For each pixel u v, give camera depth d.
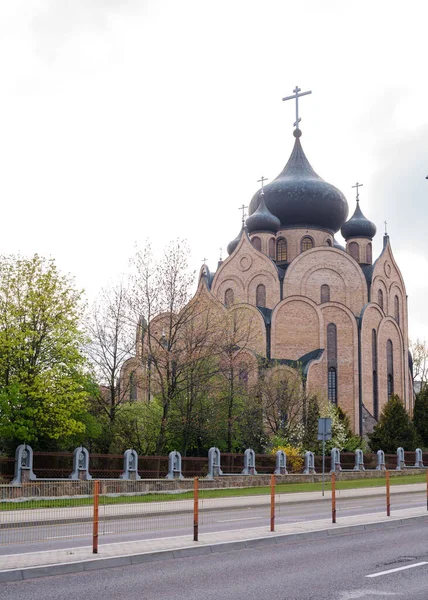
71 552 14.12
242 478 40.25
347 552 15.12
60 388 35.25
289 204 74.56
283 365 61.22
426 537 17.73
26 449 30.09
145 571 12.74
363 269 74.62
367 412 67.38
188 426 42.94
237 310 61.53
